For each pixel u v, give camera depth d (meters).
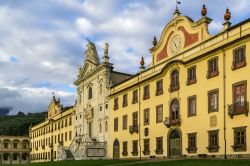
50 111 107.88
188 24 46.75
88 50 77.31
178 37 48.66
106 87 68.31
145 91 55.09
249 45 36.81
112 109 65.06
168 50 50.59
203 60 43.28
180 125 46.38
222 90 39.91
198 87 43.72
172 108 48.28
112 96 65.38
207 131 41.53
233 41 38.56
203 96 42.72
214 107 40.94
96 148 66.25
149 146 52.66
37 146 118.81
